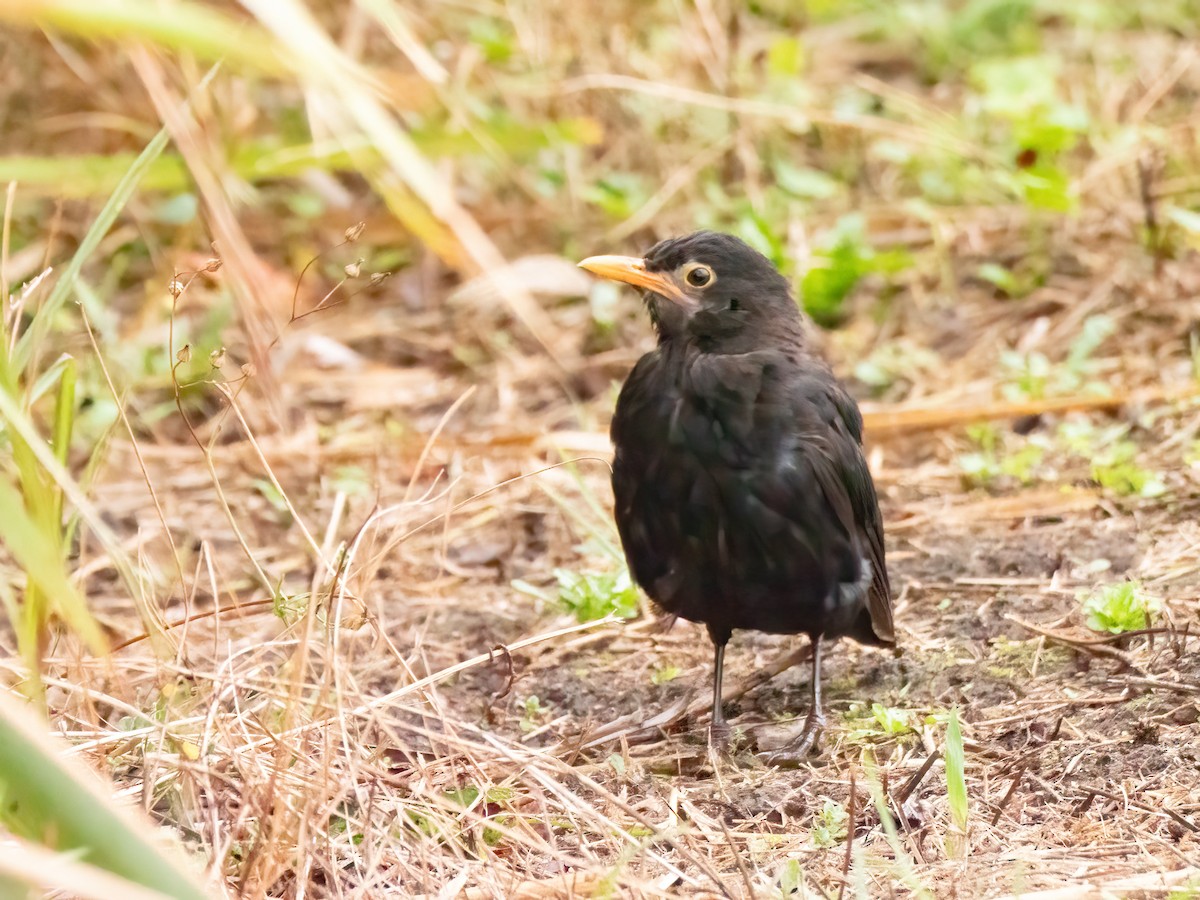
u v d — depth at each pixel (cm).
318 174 1719
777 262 1524
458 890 688
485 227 1712
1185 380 1353
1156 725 855
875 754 876
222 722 773
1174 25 2089
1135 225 1580
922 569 1117
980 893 689
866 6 2136
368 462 1338
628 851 705
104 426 1330
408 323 1623
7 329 845
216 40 417
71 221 1634
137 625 1067
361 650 1033
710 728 915
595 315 1552
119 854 473
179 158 894
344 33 1625
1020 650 985
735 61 1809
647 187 1752
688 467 894
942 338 1527
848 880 709
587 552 1157
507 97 1692
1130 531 1134
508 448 1334
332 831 762
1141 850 728
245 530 1228
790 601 912
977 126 1814
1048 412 1330
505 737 930
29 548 489
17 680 882
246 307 905
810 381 921
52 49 1644
